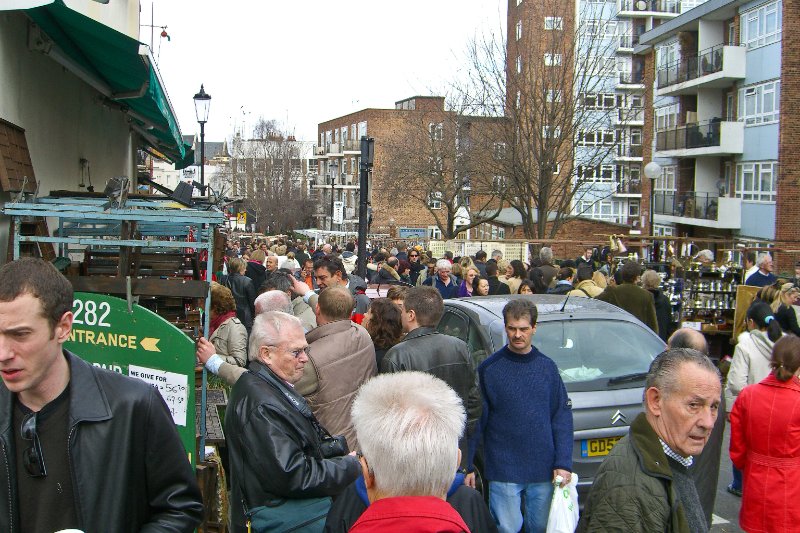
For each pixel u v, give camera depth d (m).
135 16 14.66
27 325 2.44
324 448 4.10
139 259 5.55
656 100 39.38
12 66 6.78
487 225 49.19
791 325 10.04
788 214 29.09
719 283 14.87
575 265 19.39
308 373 4.82
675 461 3.03
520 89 27.67
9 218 6.60
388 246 35.06
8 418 2.58
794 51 28.77
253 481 3.80
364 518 2.43
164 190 10.16
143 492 2.77
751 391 5.11
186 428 4.09
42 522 2.57
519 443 5.25
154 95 8.46
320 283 8.16
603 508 2.97
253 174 65.94
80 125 10.16
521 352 5.36
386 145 46.25
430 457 2.44
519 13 29.59
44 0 5.85
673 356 3.06
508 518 5.28
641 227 40.94
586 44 33.28
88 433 2.60
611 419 6.00
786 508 4.93
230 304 7.08
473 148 33.38
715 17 33.22
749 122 31.30
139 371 4.16
